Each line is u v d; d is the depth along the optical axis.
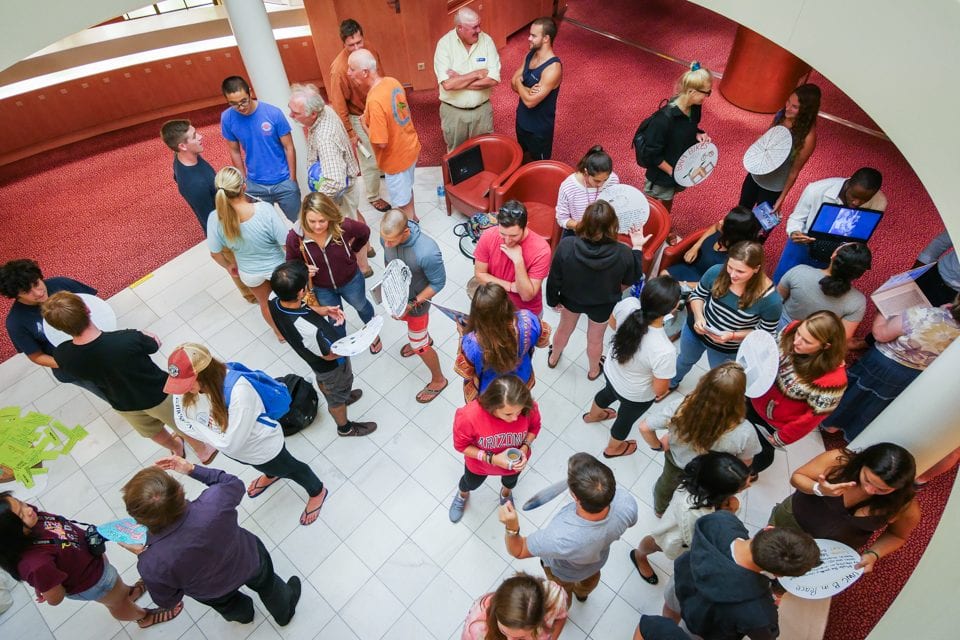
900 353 3.42
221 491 2.59
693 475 2.64
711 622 2.29
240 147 4.69
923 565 2.11
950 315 3.27
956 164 2.38
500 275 3.66
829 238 3.82
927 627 1.85
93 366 3.17
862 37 2.62
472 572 3.42
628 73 7.02
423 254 3.42
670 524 2.85
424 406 4.19
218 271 5.22
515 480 3.44
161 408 3.53
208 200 4.27
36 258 5.42
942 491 3.82
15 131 6.23
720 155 6.04
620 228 4.01
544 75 4.75
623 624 3.21
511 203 3.18
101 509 3.77
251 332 4.71
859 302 3.41
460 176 5.27
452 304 4.80
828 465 2.73
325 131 4.26
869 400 3.68
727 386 2.51
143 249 5.49
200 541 2.41
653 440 3.09
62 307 2.96
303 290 3.09
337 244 3.60
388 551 3.52
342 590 3.38
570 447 3.93
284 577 3.43
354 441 4.02
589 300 3.56
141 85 6.57
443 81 5.08
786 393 2.99
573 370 4.38
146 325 4.79
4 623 3.30
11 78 6.03
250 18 4.08
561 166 4.97
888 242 5.22
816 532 2.77
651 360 2.98
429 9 6.22
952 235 2.46
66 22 3.06
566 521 2.45
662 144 4.45
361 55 4.27
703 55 7.19
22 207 5.93
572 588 3.04
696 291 3.64
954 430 2.67
